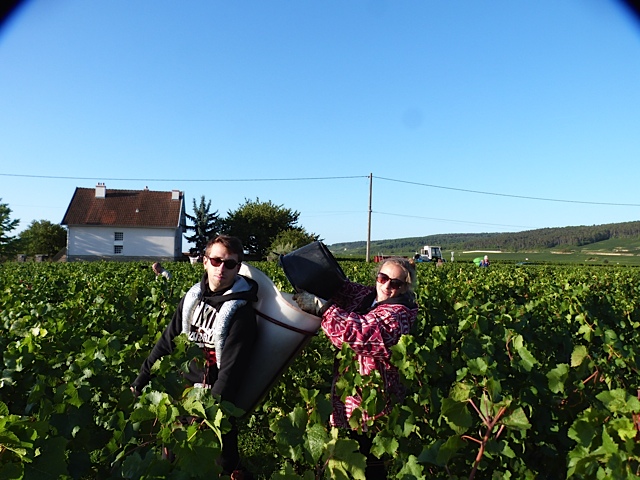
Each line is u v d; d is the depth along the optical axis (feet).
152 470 5.97
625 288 40.16
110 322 18.26
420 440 9.85
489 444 7.76
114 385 11.25
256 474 14.47
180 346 9.04
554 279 46.65
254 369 10.16
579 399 10.62
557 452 10.20
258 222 211.41
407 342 9.55
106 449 7.05
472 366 9.50
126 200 184.65
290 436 6.88
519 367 10.32
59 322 13.48
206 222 211.41
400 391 10.22
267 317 10.09
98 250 175.32
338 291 11.00
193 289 10.19
